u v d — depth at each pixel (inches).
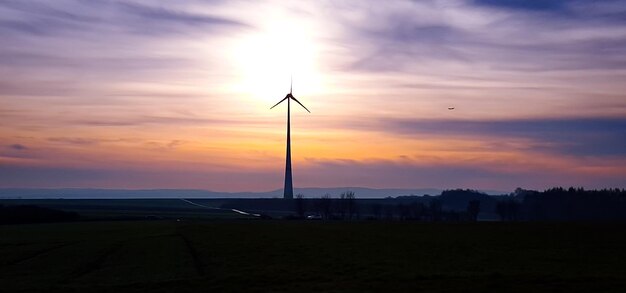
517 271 1886.1
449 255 2465.6
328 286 1659.7
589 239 3316.9
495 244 3019.2
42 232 4539.9
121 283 1795.0
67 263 2428.6
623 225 4699.8
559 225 4736.7
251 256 2504.9
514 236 3599.9
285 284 1711.4
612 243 3058.6
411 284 1660.9
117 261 2492.6
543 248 2783.0
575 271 1879.9
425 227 4687.5
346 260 2290.8
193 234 4010.8
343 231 4207.7
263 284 1717.5
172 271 2110.0
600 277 1708.9
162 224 5575.8
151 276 1978.3
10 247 3166.8
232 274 1915.6
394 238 3484.3
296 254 2551.7
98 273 2108.8
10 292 1672.0
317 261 2268.7
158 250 2918.3
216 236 3779.5
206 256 2566.4
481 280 1691.7
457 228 4505.4
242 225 5206.7
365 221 6146.7
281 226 4987.7
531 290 1550.2
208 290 1642.5
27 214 6599.4
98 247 3129.9
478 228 4458.7
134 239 3671.3
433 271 1923.0
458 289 1581.0
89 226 5403.5
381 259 2320.4
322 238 3516.2
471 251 2642.7
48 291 1670.8
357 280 1754.4
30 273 2135.8
